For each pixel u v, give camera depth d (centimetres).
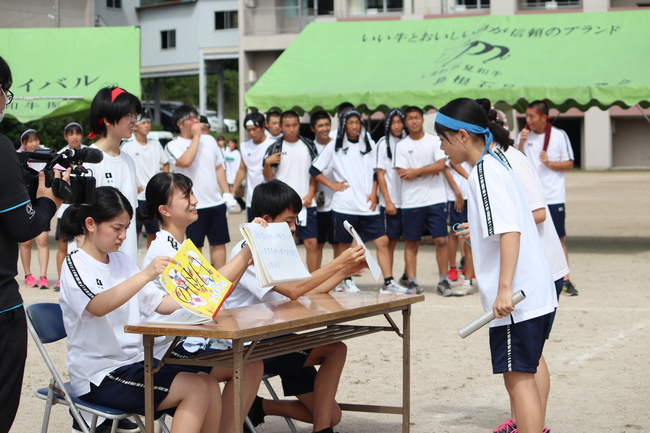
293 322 353
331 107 1300
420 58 1376
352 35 1480
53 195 342
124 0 4394
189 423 360
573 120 4166
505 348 380
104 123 547
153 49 4375
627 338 695
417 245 923
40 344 384
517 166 446
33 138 998
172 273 363
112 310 364
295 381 457
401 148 906
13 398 336
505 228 372
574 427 476
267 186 432
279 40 3391
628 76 1178
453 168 980
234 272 413
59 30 1472
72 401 374
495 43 1348
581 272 1075
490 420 496
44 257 998
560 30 1351
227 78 5922
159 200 420
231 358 388
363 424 495
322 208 930
